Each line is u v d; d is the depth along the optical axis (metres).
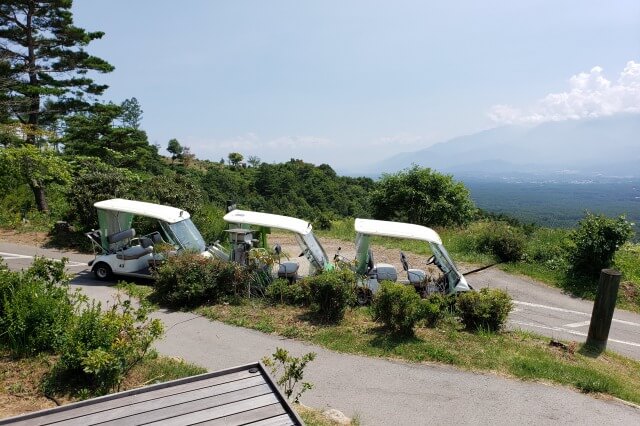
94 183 15.45
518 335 9.00
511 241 16.28
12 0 19.56
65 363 5.29
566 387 6.84
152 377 5.74
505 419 5.93
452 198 23.88
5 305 6.10
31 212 18.98
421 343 8.03
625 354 9.27
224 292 9.99
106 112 25.84
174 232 11.36
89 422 3.31
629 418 6.08
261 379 3.94
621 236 13.68
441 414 5.98
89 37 22.19
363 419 5.77
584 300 12.77
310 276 10.06
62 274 7.46
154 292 10.05
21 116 21.77
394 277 10.78
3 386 5.24
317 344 7.95
